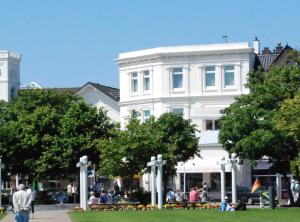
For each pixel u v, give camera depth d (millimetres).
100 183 91625
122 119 97250
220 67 93188
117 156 71875
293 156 69250
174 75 94500
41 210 67625
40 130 84750
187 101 93625
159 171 64750
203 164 90188
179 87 94312
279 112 64250
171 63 94250
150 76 95250
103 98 102188
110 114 101938
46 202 81188
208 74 93812
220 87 93125
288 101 61688
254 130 70312
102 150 73500
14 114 91562
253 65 96188
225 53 92938
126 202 67312
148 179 89375
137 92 96500
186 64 93875
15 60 131375
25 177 95062
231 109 72562
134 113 88312
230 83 93250
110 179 90500
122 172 72438
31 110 91938
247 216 51562
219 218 49656
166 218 50156
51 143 83375
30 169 84000
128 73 97375
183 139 77312
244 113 70938
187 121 78750
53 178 85312
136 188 87500
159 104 94250
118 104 99688
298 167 62750
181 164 90000
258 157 70562
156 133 74750
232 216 51656
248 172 90000
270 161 71938
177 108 93875
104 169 73000
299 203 69625
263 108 70812
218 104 92938
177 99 93750
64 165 81938
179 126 77562
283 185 88125
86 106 85125
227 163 71750
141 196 71625
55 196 82875
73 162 82375
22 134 84062
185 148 77750
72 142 82188
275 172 71875
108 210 62562
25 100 92938
